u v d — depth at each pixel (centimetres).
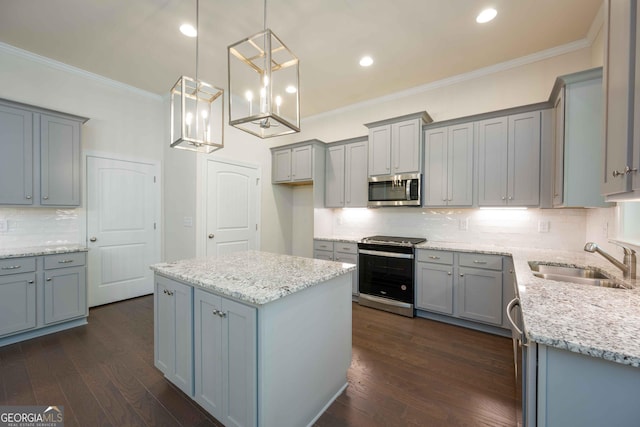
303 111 457
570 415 85
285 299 144
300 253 504
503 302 265
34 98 298
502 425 158
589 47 266
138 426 158
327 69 320
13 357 229
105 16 235
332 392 181
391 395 186
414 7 224
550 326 92
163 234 414
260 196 449
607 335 85
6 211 288
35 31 255
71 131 299
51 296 271
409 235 376
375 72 327
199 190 365
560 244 280
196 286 164
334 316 183
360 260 359
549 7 223
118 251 368
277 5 221
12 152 263
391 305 333
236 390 143
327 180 424
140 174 389
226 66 320
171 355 184
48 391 187
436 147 323
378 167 359
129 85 371
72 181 299
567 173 208
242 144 422
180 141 188
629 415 79
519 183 275
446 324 300
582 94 204
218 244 388
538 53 287
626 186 104
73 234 330
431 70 323
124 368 214
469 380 201
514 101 304
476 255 278
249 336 135
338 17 235
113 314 325
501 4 220
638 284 146
